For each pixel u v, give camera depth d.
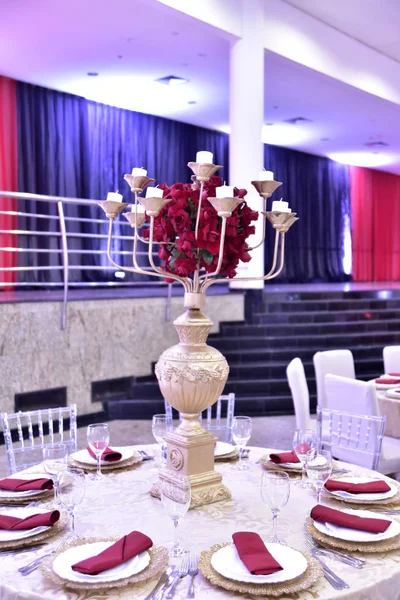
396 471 3.53
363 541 1.64
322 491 2.04
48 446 1.88
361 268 16.17
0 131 8.99
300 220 14.46
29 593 1.42
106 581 1.43
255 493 2.10
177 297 6.62
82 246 10.12
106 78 9.05
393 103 9.48
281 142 13.22
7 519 1.74
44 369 5.44
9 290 9.21
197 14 6.62
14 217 9.24
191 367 1.91
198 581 1.48
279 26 7.50
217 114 11.03
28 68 8.57
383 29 8.29
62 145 9.76
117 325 6.05
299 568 1.48
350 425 3.19
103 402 5.98
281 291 8.42
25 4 6.54
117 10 6.71
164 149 11.33
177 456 2.01
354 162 15.46
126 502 2.02
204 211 1.90
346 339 7.56
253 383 6.52
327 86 9.20
